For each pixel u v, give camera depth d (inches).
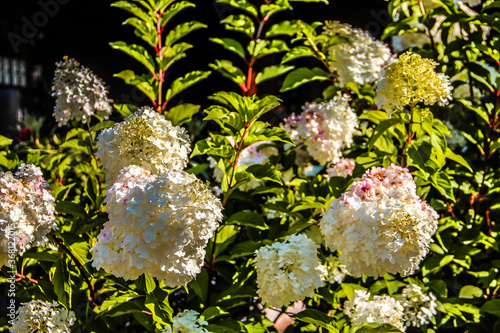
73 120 88.8
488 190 90.2
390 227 61.2
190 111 93.9
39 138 157.8
